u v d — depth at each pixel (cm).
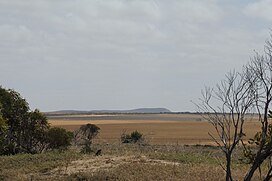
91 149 3359
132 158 2647
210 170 2208
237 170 2203
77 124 10494
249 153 1345
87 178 2133
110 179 2089
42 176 2292
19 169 2488
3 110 3538
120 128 9612
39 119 3766
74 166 2475
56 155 2839
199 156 2961
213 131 8625
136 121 14288
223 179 1989
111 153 2969
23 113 3691
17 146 3634
